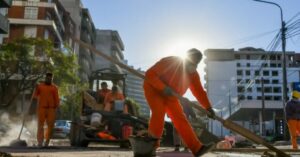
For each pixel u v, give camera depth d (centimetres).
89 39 8225
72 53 4159
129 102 1165
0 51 3909
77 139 994
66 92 4156
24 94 4350
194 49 482
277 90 11588
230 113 7075
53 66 3972
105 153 643
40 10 5388
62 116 4397
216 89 11094
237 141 1362
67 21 6366
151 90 467
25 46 3903
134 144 482
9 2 3884
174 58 474
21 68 3922
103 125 995
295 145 1102
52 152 648
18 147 831
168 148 962
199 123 881
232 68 11175
